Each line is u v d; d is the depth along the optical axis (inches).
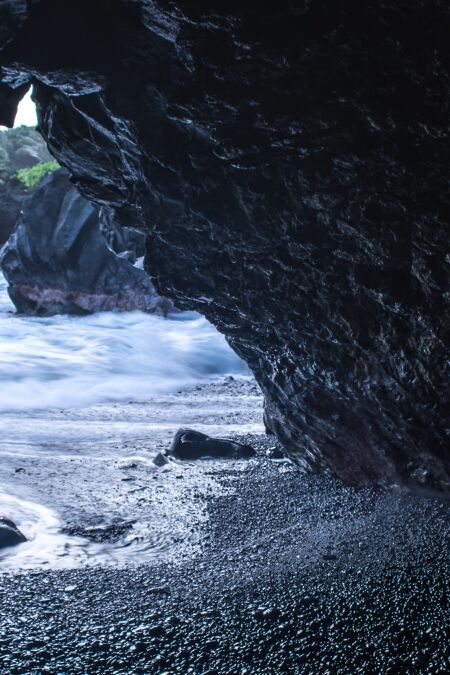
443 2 100.4
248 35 118.9
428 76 112.0
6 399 436.8
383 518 171.5
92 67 134.3
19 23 127.0
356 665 104.0
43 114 165.2
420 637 111.3
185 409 405.7
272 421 236.2
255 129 136.7
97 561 155.0
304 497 200.5
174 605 127.0
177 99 136.2
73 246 779.4
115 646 111.4
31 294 808.9
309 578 136.8
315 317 170.6
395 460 185.6
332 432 201.6
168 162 149.9
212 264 176.1
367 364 170.1
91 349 615.2
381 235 141.6
